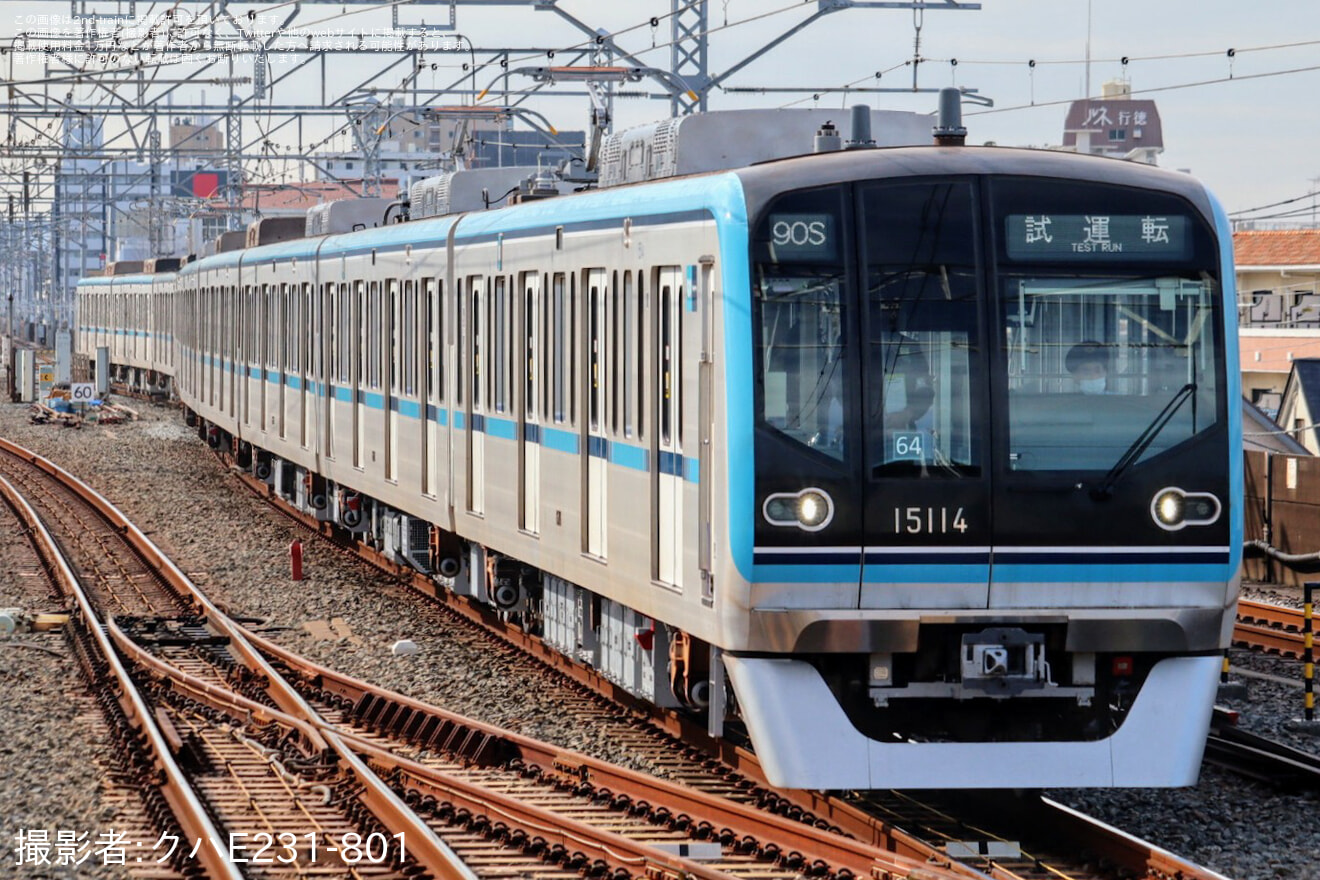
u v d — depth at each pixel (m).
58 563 70.00
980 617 30.98
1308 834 32.19
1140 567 31.34
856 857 28.53
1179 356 31.55
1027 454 31.09
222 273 101.44
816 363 30.88
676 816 32.62
